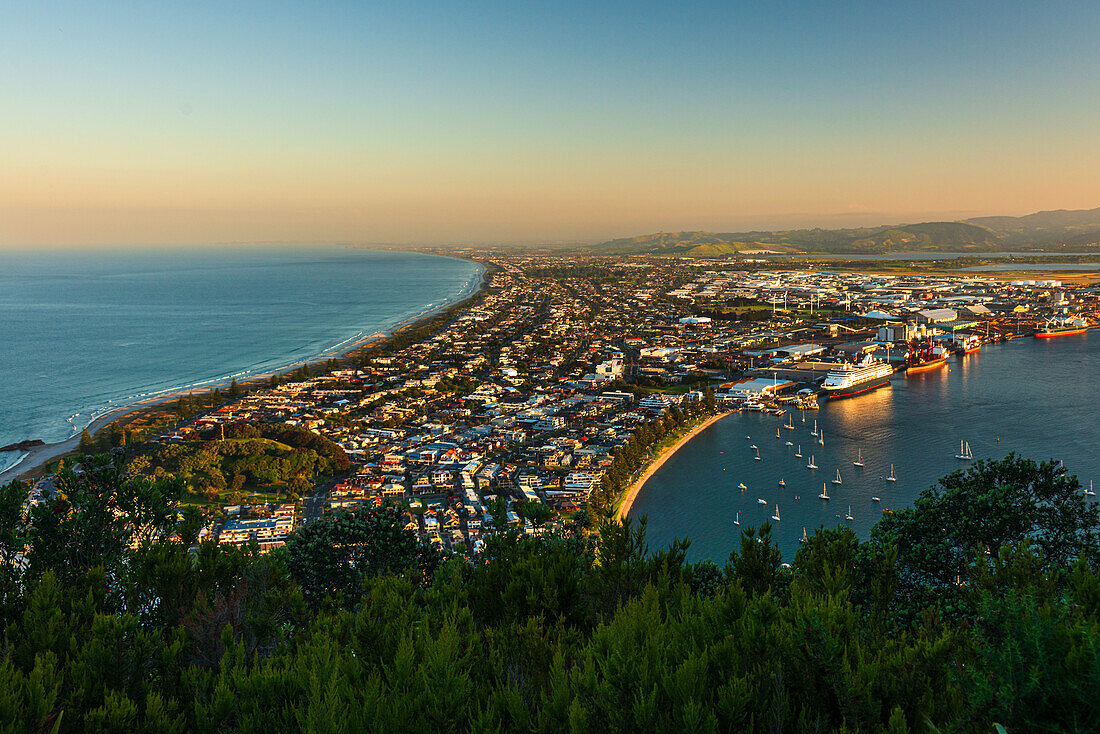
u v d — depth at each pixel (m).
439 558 29.45
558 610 13.45
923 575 27.66
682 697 7.89
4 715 8.41
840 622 9.61
